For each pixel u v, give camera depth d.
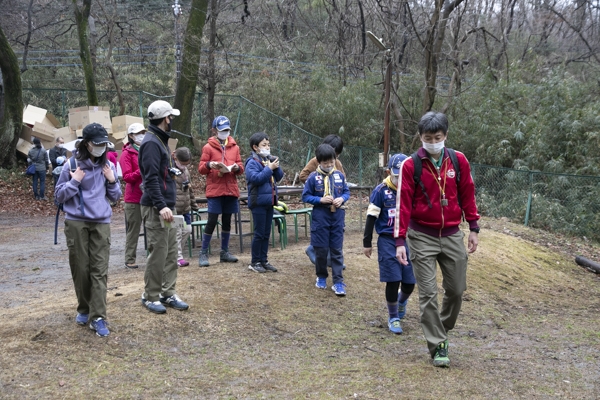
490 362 4.81
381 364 4.56
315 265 6.92
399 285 5.62
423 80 20.23
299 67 24.12
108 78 24.78
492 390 4.08
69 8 25.42
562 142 16.81
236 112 22.25
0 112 17.69
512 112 18.81
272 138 20.91
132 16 28.00
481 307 7.23
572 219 14.29
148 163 4.89
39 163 16.14
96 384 3.83
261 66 23.72
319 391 3.94
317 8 27.86
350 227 11.58
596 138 16.30
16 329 4.61
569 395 4.12
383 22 18.86
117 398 3.65
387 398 3.84
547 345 5.61
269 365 4.46
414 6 21.83
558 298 8.45
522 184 15.28
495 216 15.01
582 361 5.06
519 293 8.32
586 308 7.87
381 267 5.54
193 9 19.38
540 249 11.16
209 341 4.84
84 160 4.45
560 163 16.31
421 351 5.00
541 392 4.14
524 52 25.72
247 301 5.86
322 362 4.60
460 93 19.33
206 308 5.49
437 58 18.73
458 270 4.51
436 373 4.33
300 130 20.16
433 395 3.91
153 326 4.91
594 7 28.45
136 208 7.75
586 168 16.05
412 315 6.26
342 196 6.56
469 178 4.52
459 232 4.54
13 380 3.75
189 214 7.75
